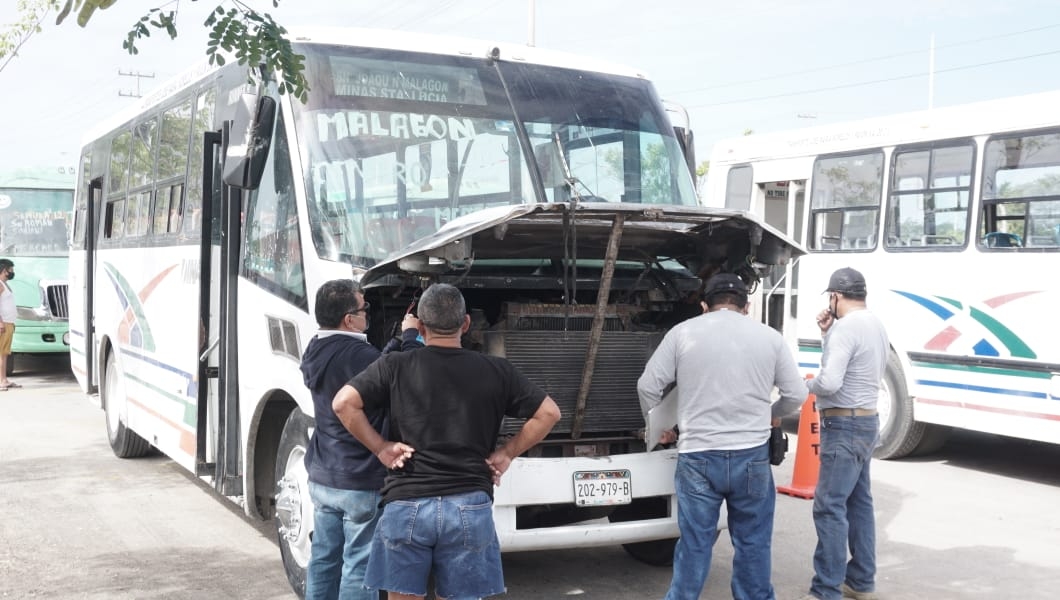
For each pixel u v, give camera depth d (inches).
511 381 172.2
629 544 276.8
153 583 252.8
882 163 446.0
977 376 397.1
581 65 282.8
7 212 719.1
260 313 260.4
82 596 242.2
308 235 235.6
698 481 209.2
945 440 453.7
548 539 216.4
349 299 192.7
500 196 253.3
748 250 231.5
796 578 260.5
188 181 321.1
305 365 192.2
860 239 454.3
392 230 237.9
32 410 546.0
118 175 412.2
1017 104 390.9
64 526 306.0
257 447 269.6
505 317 223.5
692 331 211.6
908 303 426.6
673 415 226.4
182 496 346.3
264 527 307.9
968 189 407.8
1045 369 372.8
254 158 245.4
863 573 244.2
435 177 247.9
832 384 231.1
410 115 251.9
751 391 208.7
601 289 215.6
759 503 209.5
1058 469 415.5
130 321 378.9
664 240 239.0
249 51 219.5
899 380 426.9
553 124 265.1
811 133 484.1
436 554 166.6
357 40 260.1
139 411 367.9
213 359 291.1
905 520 325.1
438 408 167.0
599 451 228.8
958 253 407.5
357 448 185.3
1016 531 312.0
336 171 240.5
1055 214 375.2
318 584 192.4
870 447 239.0
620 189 267.9
